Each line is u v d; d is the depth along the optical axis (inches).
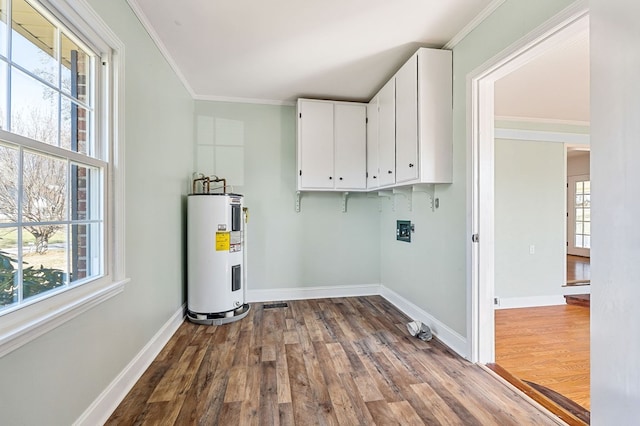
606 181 26.3
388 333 100.3
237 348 89.0
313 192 142.0
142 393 67.2
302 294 141.4
